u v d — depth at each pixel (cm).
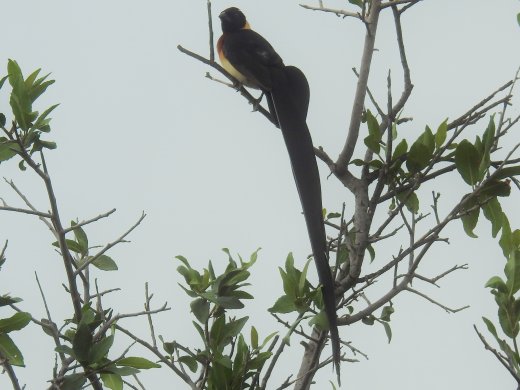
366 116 869
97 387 714
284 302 753
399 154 833
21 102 762
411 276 760
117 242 772
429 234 756
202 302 768
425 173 812
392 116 804
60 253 819
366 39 881
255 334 774
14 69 788
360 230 799
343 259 854
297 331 735
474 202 816
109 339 705
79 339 696
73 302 743
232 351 758
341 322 757
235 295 772
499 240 739
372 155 872
